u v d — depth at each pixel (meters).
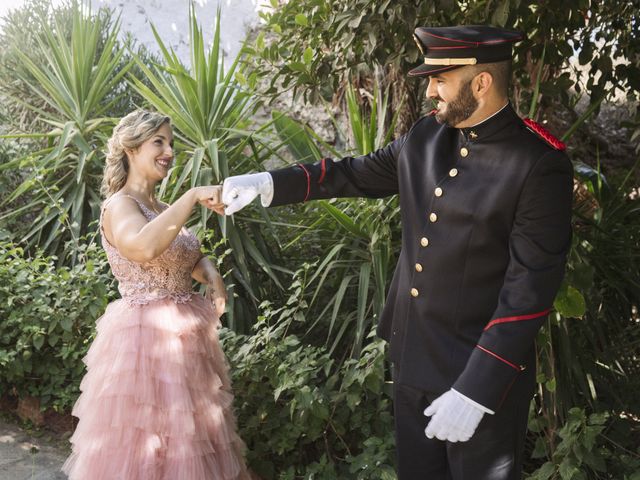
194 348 2.59
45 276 3.55
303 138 4.82
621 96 6.32
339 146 6.09
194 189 2.41
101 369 2.57
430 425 1.85
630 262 3.65
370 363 2.97
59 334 3.58
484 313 1.97
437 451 2.16
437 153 2.05
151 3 6.64
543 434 3.17
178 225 2.40
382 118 3.75
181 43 6.70
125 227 2.47
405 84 4.00
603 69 3.51
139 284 2.61
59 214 4.17
